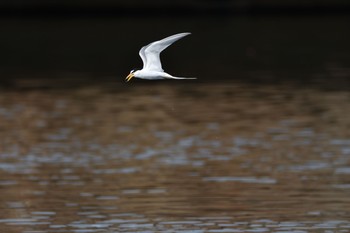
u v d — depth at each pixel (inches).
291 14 3198.8
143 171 1096.8
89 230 863.7
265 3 3253.0
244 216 906.7
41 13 3169.3
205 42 2516.0
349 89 1720.0
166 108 1539.1
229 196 979.9
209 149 1212.5
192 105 1565.0
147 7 3196.4
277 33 2691.9
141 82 1850.4
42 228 871.7
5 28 2817.4
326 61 2138.3
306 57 2210.9
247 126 1368.1
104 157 1173.1
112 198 976.9
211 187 1017.5
